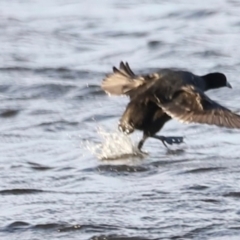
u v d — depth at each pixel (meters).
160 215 12.39
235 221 12.11
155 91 11.93
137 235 11.76
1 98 19.14
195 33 24.50
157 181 13.80
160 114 12.12
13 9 28.00
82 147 15.76
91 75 20.88
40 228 12.10
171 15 26.67
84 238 11.75
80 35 24.83
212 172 14.14
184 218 12.25
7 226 12.20
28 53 23.09
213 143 15.84
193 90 11.28
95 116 17.80
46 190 13.55
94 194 13.30
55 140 16.31
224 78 12.68
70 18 26.78
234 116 10.62
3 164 14.94
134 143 15.71
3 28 25.67
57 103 18.78
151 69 21.31
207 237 11.66
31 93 19.52
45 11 27.72
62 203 12.98
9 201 13.14
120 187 13.59
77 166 14.73
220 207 12.59
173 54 22.56
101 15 27.00
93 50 23.34
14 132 16.81
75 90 19.56
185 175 14.04
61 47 23.67
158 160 14.88
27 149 15.80
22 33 25.09
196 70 21.17
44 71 21.25
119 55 22.75
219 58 22.02
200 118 10.73
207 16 26.39
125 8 27.67
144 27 25.45
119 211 12.58
